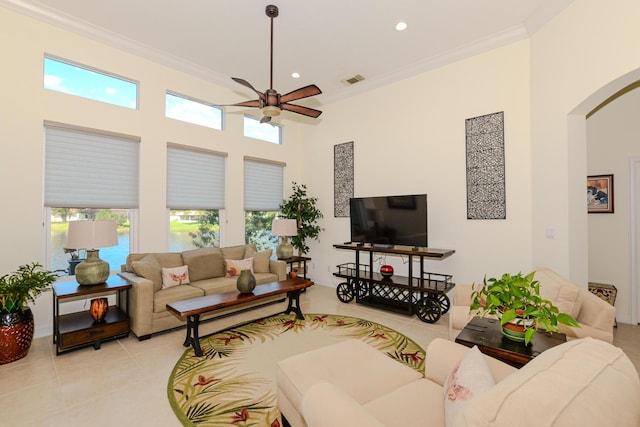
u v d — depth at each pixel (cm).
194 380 244
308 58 421
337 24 344
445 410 119
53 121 335
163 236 424
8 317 267
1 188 308
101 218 381
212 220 492
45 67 338
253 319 385
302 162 615
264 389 232
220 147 492
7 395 221
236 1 307
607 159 373
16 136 315
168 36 370
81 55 355
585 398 71
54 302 310
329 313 411
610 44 250
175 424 193
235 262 448
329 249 566
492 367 144
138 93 404
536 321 176
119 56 384
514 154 366
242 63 435
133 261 374
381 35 366
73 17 335
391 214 430
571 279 303
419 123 447
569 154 302
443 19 336
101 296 367
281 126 597
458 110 409
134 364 269
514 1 307
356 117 525
